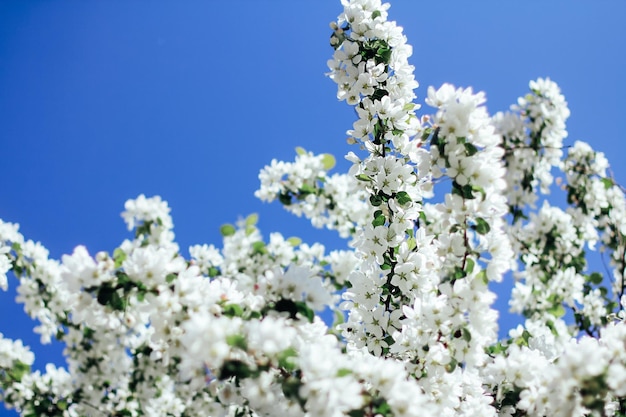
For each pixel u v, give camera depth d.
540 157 1.98
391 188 1.48
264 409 1.28
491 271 1.37
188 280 1.29
